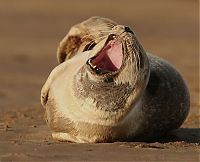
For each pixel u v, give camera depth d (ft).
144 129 110.73
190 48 319.88
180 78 119.96
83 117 103.50
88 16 444.14
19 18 422.82
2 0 493.36
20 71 234.99
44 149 97.86
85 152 96.22
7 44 319.88
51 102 108.88
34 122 130.41
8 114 142.41
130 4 502.79
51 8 470.80
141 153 96.84
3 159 90.68
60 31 381.81
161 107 112.78
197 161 92.63
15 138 110.73
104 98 100.73
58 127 107.45
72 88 104.73
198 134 122.31
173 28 403.75
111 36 98.68
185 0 514.27
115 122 102.53
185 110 120.37
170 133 121.90
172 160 92.63
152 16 453.58
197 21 433.48
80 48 128.57
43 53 295.07
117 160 91.50
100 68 100.07
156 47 324.19
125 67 98.58
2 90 185.88
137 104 104.99
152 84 113.70
